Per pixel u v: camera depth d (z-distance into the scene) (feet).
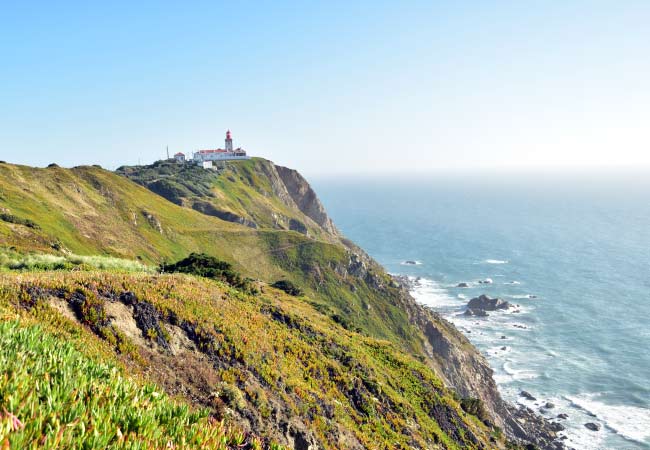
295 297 212.23
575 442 250.16
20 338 26.96
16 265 126.62
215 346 87.35
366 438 92.27
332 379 108.58
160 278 109.60
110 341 70.59
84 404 20.38
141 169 646.74
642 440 248.32
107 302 80.18
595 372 329.52
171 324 86.38
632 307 467.93
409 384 139.03
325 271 419.33
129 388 25.00
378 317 391.65
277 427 76.18
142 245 323.78
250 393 79.20
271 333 110.11
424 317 406.82
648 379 314.35
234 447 24.07
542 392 308.60
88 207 324.39
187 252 368.68
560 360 352.90
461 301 521.65
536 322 439.22
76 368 25.49
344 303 391.65
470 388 318.86
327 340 128.36
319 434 82.17
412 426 112.57
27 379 20.35
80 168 383.65
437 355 364.17
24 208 253.44
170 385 69.10
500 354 370.12
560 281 585.63
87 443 16.93
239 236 434.30
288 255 428.56
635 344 374.02
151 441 19.21
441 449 113.80
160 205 434.71
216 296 114.01
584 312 460.55
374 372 127.44
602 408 282.97
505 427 269.44
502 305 481.87
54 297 73.36
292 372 98.32
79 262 149.69
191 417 23.93
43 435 16.53
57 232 250.37
